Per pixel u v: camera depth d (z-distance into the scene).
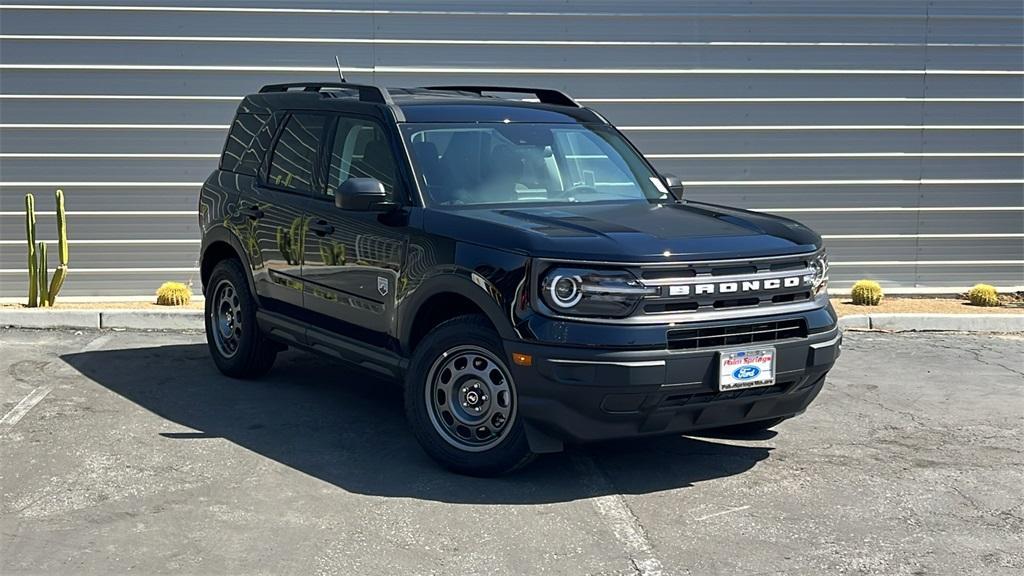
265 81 11.02
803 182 11.82
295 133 7.54
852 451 6.64
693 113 11.56
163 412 7.15
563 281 5.45
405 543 5.06
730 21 11.48
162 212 11.10
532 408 5.54
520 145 6.84
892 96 11.81
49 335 9.66
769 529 5.32
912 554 5.04
